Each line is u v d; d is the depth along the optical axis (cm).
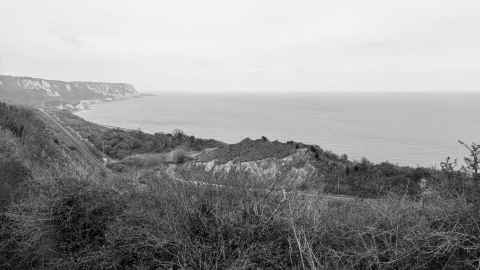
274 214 296
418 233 264
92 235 350
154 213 312
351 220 313
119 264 307
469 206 280
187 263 269
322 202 334
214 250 271
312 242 270
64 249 339
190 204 306
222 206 303
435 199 318
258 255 263
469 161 316
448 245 246
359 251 272
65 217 348
